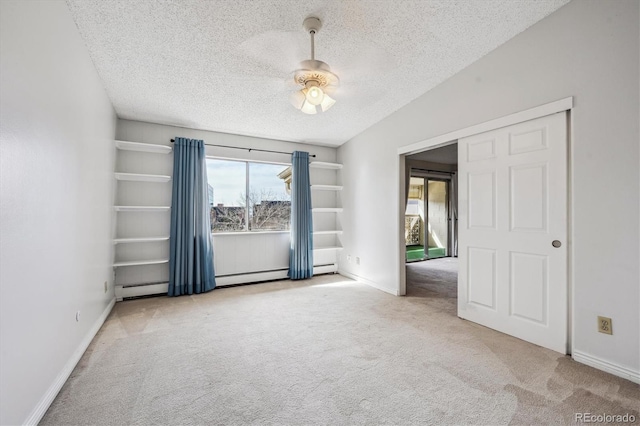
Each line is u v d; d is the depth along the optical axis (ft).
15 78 4.38
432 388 6.06
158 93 10.53
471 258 9.77
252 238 15.35
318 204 17.38
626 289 6.36
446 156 20.95
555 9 7.48
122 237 12.42
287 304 11.68
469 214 9.84
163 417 5.22
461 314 10.12
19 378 4.50
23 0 4.60
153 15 6.95
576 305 7.14
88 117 8.03
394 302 11.93
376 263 14.21
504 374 6.56
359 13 7.29
